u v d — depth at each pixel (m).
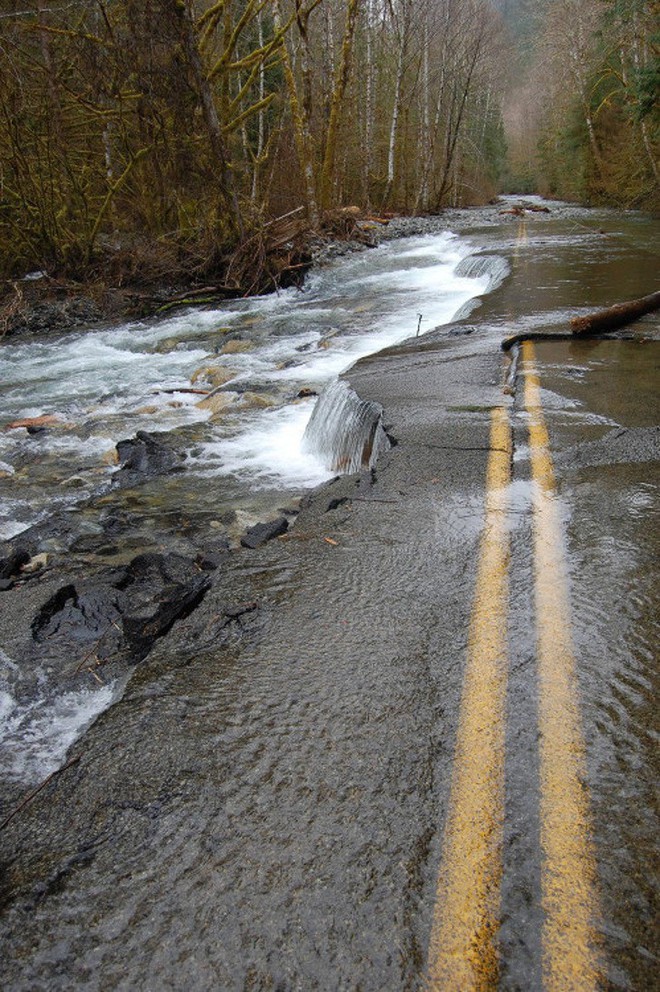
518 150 71.44
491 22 44.91
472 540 3.41
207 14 16.53
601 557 3.16
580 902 1.67
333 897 1.73
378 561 3.32
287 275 16.83
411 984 1.53
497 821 1.89
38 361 11.70
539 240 19.41
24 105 16.08
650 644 2.56
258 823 1.96
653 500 3.69
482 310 9.85
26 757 2.77
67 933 1.72
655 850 1.79
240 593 3.17
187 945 1.66
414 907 1.69
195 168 16.27
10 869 1.93
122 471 6.39
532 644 2.60
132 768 2.21
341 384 6.34
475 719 2.26
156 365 11.03
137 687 2.59
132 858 1.90
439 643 2.66
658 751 2.09
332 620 2.89
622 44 30.75
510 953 1.57
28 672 3.29
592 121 38.72
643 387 5.70
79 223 16.69
